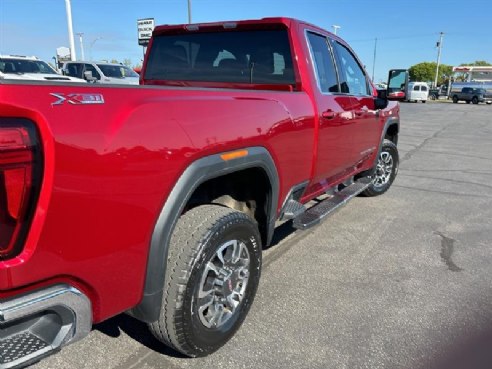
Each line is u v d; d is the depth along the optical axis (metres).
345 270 3.97
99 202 1.78
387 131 6.65
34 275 1.63
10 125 1.53
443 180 7.99
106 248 1.86
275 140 2.96
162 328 2.36
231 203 3.14
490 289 3.66
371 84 5.69
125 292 2.02
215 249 2.45
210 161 2.33
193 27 4.19
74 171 1.67
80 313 1.80
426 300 3.45
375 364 2.67
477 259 4.29
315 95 3.73
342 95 4.37
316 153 3.75
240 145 2.57
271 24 3.80
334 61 4.43
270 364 2.65
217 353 2.74
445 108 36.56
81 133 1.69
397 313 3.25
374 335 2.97
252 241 2.79
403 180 7.94
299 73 3.71
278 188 3.11
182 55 4.34
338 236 4.85
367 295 3.51
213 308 2.61
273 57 3.84
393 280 3.79
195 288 2.36
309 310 3.26
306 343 2.86
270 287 3.61
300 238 4.76
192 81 4.31
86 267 1.80
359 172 5.54
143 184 1.96
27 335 1.75
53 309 1.71
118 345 2.80
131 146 1.88
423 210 5.96
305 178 3.64
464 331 3.04
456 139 14.73
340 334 2.97
